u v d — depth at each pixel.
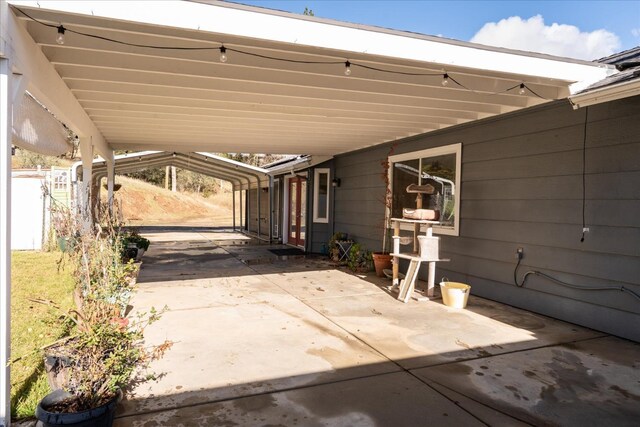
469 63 3.91
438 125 6.72
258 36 3.23
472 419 2.64
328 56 3.75
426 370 3.38
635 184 4.04
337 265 8.78
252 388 3.02
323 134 7.79
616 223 4.21
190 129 7.39
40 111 4.54
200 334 4.17
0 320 2.34
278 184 14.11
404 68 4.31
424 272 7.09
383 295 6.00
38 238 10.21
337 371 3.34
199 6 3.05
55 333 3.63
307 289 6.36
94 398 2.35
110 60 3.89
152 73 4.45
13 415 2.59
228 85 4.72
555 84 4.42
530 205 5.16
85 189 5.66
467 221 6.16
